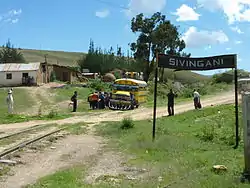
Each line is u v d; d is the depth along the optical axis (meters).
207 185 9.64
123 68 109.75
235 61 16.41
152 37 89.31
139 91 41.22
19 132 21.00
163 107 38.31
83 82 78.69
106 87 65.81
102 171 11.97
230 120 23.19
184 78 116.44
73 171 11.77
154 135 17.94
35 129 22.77
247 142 10.87
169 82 82.44
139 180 10.66
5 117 30.67
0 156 13.04
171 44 90.44
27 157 13.73
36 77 70.19
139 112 34.22
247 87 36.62
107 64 110.25
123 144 17.17
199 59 17.09
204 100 42.44
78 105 42.97
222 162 12.42
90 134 21.19
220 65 16.70
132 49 92.81
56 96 50.81
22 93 53.69
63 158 14.10
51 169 12.23
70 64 161.25
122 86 40.59
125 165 12.81
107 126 23.80
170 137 18.00
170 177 10.70
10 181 10.45
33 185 9.96
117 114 33.09
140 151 15.41
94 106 39.53
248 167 10.84
